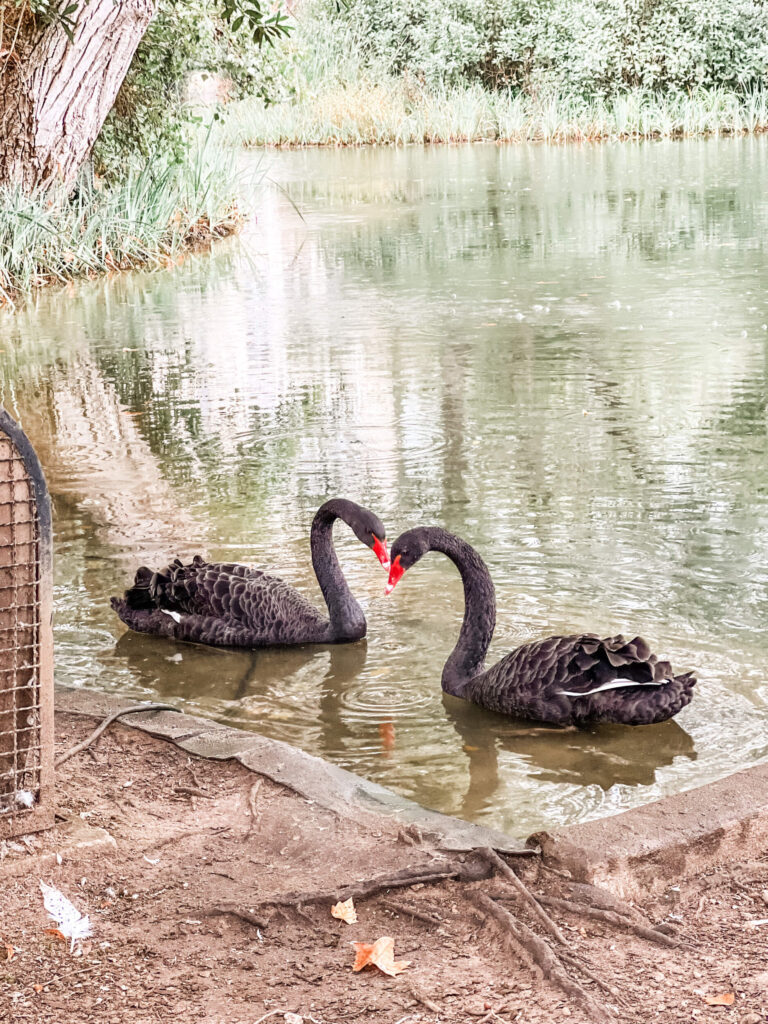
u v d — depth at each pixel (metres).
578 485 8.40
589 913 3.72
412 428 9.95
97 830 4.25
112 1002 3.39
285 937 3.69
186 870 4.09
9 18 15.37
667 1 35.34
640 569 6.92
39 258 17.44
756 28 35.06
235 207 22.70
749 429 9.59
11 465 3.94
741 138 33.12
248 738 5.03
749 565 6.93
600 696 5.39
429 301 15.00
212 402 11.02
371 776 5.04
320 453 9.41
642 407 10.28
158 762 4.88
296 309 14.99
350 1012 3.31
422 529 5.94
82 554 7.52
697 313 13.67
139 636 6.64
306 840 4.24
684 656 5.90
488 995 3.37
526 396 10.73
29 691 4.14
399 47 38.66
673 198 22.98
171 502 8.42
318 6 38.66
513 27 37.22
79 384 11.84
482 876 3.92
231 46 20.30
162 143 21.69
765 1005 3.29
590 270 16.50
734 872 4.01
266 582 6.70
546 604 6.51
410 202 24.17
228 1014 3.32
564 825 4.59
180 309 15.40
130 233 18.81
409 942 3.64
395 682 5.96
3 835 4.14
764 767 4.45
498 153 32.16
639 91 35.19
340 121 36.41
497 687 5.59
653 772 5.02
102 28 16.28
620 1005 3.31
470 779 5.00
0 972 3.54
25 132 16.64
